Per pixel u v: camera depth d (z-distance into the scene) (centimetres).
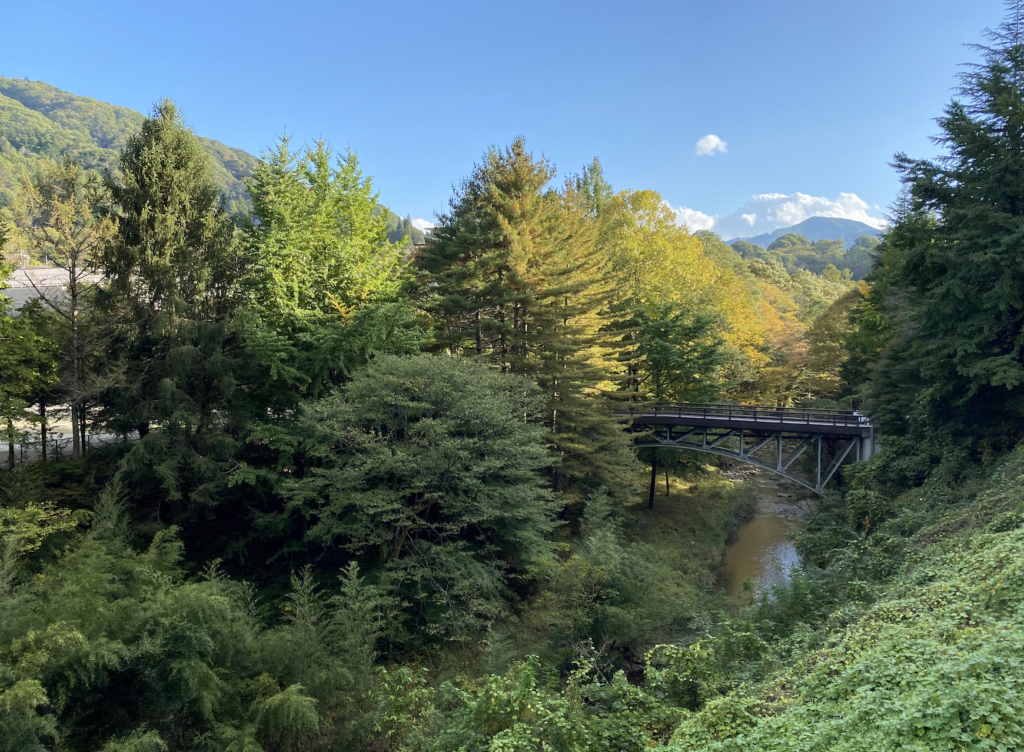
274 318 1862
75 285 1611
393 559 1484
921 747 466
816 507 3319
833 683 678
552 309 2188
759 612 1249
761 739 601
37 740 696
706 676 907
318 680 1034
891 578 1231
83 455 1688
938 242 1889
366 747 1002
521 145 2262
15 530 1139
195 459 1603
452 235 2392
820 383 4134
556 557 1748
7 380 1575
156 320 1603
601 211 3666
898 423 2473
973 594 812
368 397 1557
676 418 2808
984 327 1717
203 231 1747
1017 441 1780
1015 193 1667
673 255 3728
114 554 1136
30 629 785
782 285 8944
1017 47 1717
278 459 1786
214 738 873
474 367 1705
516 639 1443
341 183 2191
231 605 1080
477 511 1523
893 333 3034
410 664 1397
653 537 2670
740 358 4038
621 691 867
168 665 843
